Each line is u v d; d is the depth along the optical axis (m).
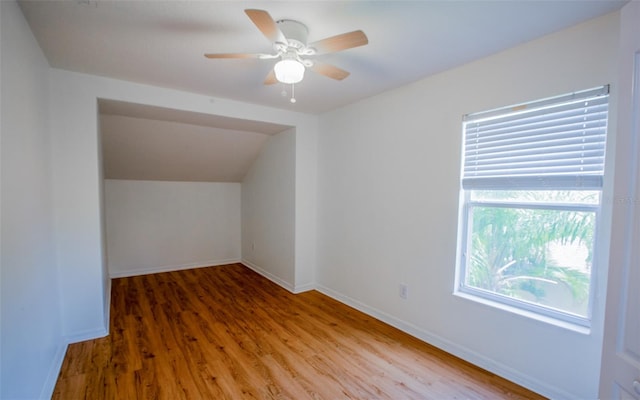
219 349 2.57
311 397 1.99
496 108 2.22
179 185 5.05
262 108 3.63
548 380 1.97
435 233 2.64
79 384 2.08
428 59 2.31
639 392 1.09
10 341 1.40
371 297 3.30
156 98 2.99
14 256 1.48
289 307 3.53
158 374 2.20
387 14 1.73
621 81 1.24
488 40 2.02
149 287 4.18
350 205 3.57
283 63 1.81
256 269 5.07
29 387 1.64
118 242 4.61
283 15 1.75
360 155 3.41
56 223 2.49
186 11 1.72
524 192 2.15
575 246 1.93
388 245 3.09
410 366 2.34
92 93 2.68
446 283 2.56
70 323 2.61
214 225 5.41
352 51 2.18
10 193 1.46
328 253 3.93
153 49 2.19
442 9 1.67
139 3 1.65
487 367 2.28
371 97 3.24
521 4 1.62
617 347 1.21
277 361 2.40
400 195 2.95
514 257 2.23
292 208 4.03
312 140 4.06
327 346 2.64
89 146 2.66
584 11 1.69
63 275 2.56
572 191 1.92
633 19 1.19
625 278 1.18
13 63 1.57
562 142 1.93
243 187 5.52
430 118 2.67
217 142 4.30
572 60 1.86
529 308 2.13
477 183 2.36
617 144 1.24
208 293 3.98
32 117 1.91
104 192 4.05
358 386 2.10
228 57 1.90
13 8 1.58
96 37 2.02
